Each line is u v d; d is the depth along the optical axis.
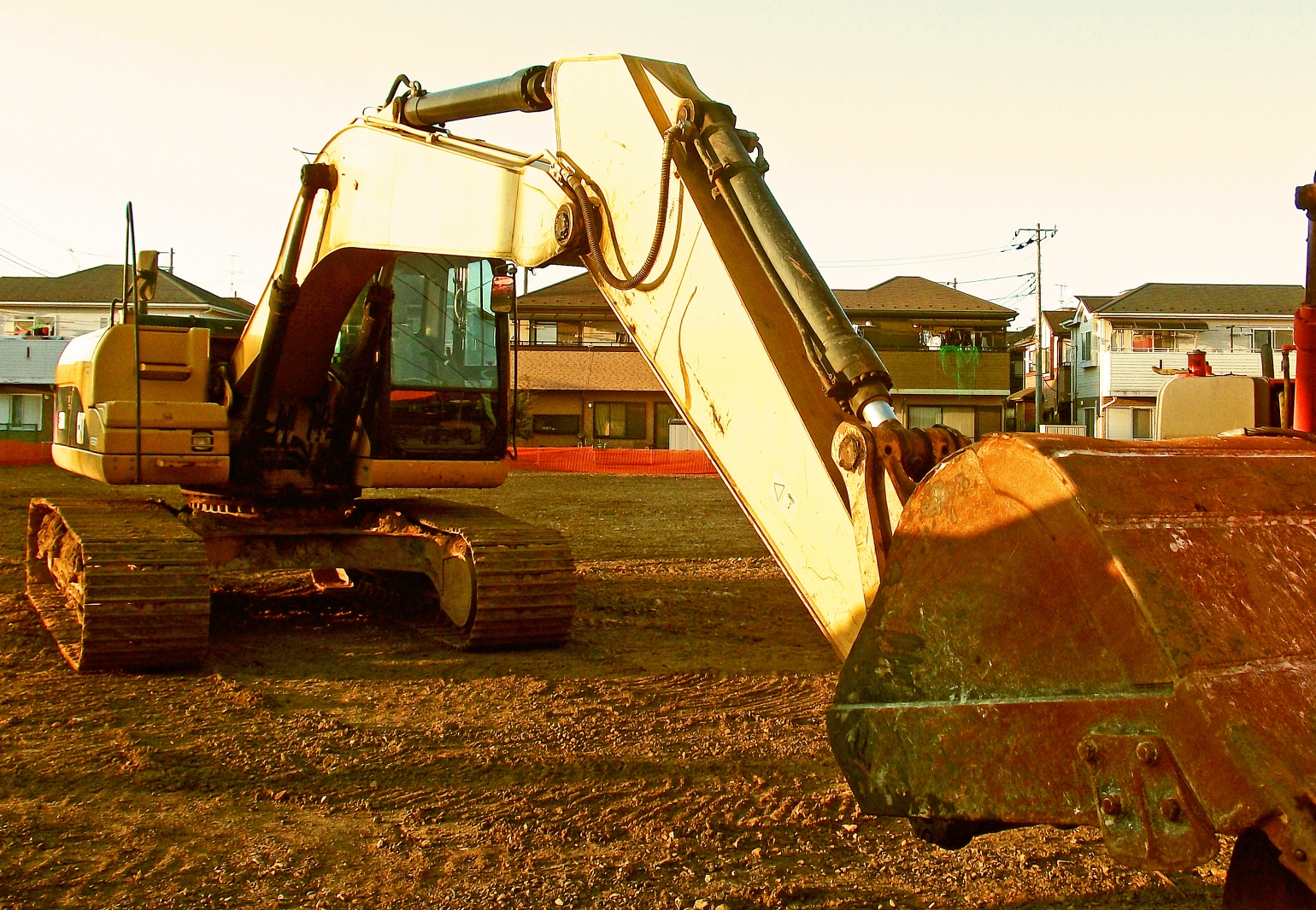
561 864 4.14
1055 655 2.22
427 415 8.66
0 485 23.61
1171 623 2.07
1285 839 1.87
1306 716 2.02
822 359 3.14
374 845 4.32
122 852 4.22
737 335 3.42
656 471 33.94
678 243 3.71
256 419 8.29
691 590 11.28
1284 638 2.15
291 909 3.75
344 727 5.93
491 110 5.30
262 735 5.77
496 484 8.94
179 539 7.46
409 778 5.12
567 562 8.05
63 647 7.45
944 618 2.43
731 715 6.25
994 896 3.88
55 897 3.82
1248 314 40.91
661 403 44.16
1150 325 41.28
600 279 4.10
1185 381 4.59
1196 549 2.23
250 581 11.23
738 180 3.50
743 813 4.70
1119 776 2.07
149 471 7.92
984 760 2.30
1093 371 42.84
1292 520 2.42
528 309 44.62
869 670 2.56
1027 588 2.28
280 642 8.26
